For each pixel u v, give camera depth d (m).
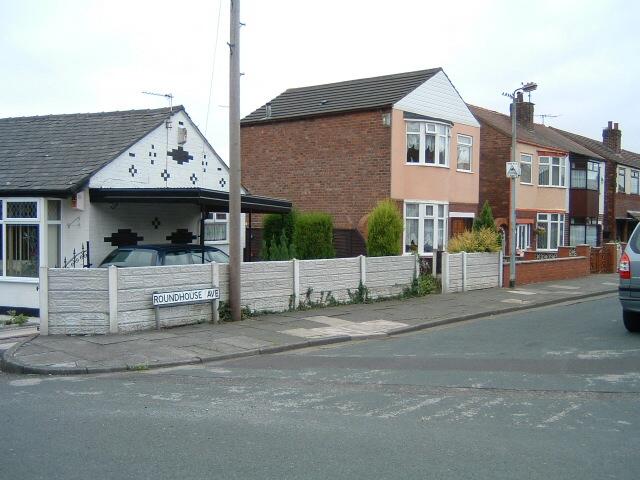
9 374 9.18
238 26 12.99
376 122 23.55
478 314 15.52
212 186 18.91
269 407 7.28
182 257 13.73
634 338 12.08
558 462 5.48
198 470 5.25
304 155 25.52
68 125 17.50
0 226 14.58
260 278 14.13
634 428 6.48
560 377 8.80
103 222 14.98
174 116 17.30
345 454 5.66
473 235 21.67
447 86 26.09
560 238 35.56
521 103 37.25
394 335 12.87
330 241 19.36
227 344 11.02
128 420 6.70
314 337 11.85
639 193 47.94
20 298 14.35
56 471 5.22
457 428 6.46
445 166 25.25
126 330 11.65
